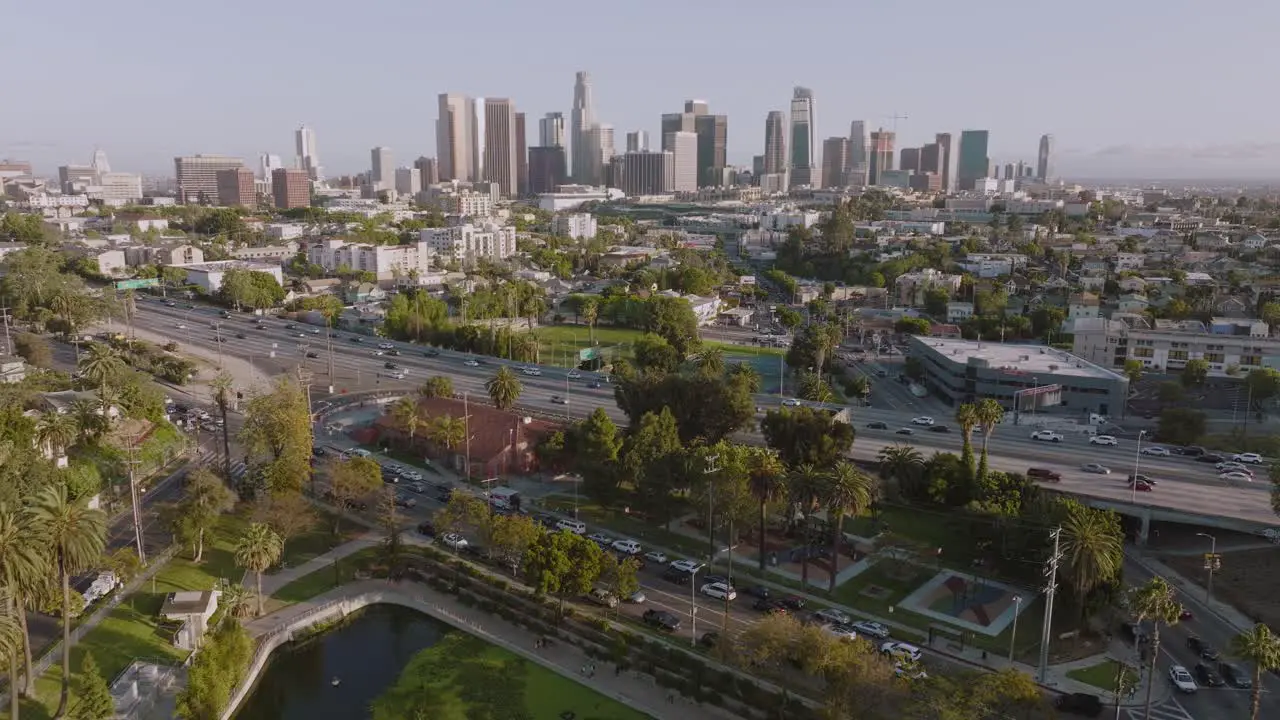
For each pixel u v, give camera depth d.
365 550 150.00
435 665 120.12
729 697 109.06
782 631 107.75
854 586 138.12
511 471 188.12
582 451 171.00
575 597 133.88
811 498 133.75
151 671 110.88
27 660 100.69
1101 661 116.88
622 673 117.06
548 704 111.19
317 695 114.50
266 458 175.00
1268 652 93.94
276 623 126.19
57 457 154.62
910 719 96.62
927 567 144.62
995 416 157.50
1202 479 170.75
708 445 176.12
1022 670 113.88
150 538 147.75
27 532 94.00
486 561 146.00
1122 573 133.12
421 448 197.25
